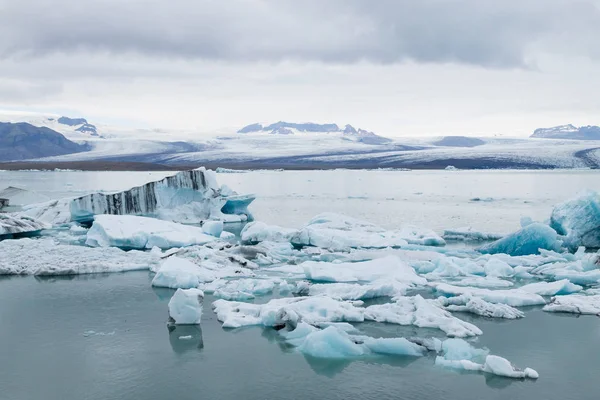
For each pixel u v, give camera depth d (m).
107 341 14.68
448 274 22.05
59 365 13.12
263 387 12.02
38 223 35.41
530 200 62.25
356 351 13.80
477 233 33.44
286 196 72.00
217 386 12.05
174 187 40.38
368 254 25.47
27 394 11.66
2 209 46.19
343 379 12.40
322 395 11.65
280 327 15.59
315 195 73.44
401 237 31.38
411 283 20.59
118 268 23.02
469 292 18.50
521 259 24.61
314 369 12.95
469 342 14.59
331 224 34.53
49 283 20.86
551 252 25.28
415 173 166.25
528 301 18.19
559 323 16.19
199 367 13.04
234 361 13.41
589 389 11.84
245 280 20.12
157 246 28.23
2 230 31.98
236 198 43.06
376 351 13.88
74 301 18.38
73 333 15.26
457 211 50.12
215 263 23.30
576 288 19.55
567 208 30.05
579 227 28.91
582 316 16.89
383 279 20.72
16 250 26.16
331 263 22.48
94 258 24.47
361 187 91.94
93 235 29.95
